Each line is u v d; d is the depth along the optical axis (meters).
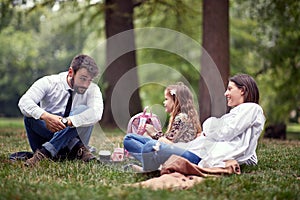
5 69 29.86
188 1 16.00
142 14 15.34
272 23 14.55
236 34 19.58
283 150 7.54
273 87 16.39
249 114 5.49
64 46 31.48
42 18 19.06
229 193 4.27
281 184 4.73
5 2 13.48
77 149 5.86
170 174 4.81
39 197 3.88
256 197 4.19
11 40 28.89
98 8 14.49
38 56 31.16
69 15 25.19
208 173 5.04
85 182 4.62
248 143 5.52
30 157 6.00
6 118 30.00
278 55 15.27
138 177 4.98
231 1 16.58
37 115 5.50
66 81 5.72
